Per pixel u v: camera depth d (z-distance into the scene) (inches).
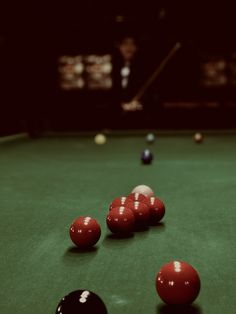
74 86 178.1
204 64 173.3
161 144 113.8
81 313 18.2
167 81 172.7
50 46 169.9
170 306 22.5
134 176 64.8
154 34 170.4
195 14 167.6
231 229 36.8
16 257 30.6
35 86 165.0
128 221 34.3
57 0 163.2
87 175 66.4
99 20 170.1
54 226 38.6
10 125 147.2
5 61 159.5
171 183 58.7
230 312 21.9
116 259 29.7
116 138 134.8
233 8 166.4
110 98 175.6
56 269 28.1
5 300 23.8
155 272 27.4
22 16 162.1
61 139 132.8
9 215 42.8
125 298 23.6
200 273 27.1
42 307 22.9
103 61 180.5
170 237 34.4
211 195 50.7
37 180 62.7
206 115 171.0
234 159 82.0
